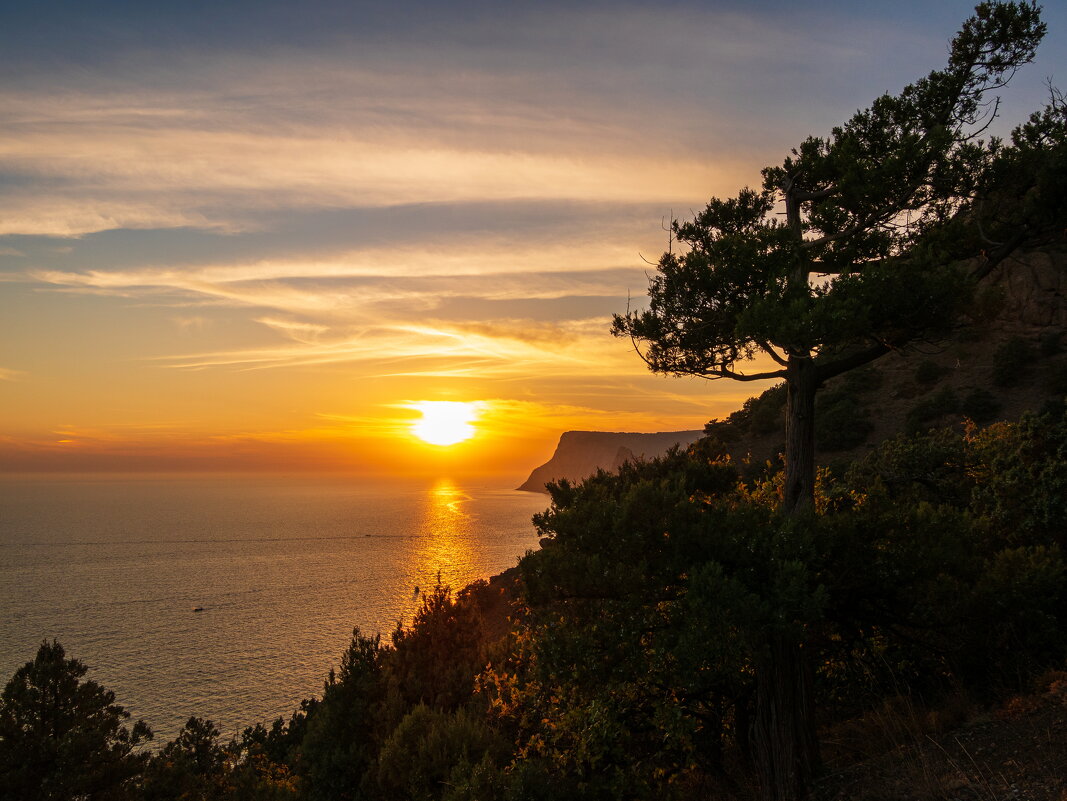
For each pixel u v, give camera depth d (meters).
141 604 117.19
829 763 8.92
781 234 9.81
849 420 46.84
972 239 10.01
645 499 8.98
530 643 9.82
